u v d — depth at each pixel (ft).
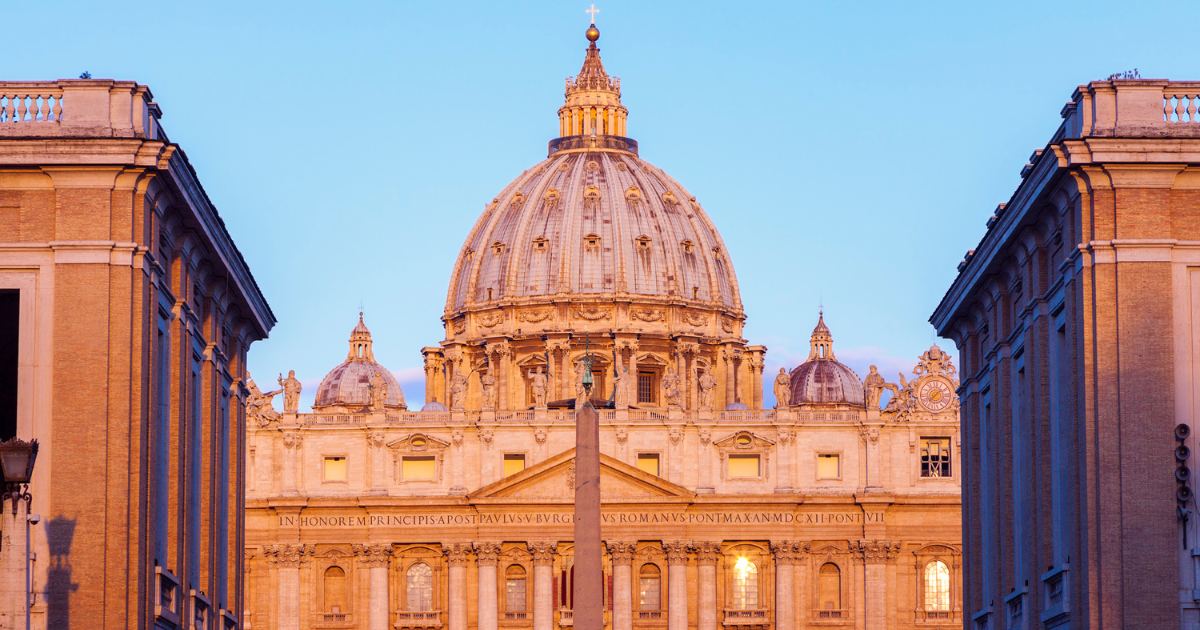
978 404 506.07
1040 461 418.92
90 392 367.45
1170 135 373.40
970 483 508.53
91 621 361.71
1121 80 379.96
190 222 405.59
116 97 376.27
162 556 396.37
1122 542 371.35
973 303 499.51
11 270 370.32
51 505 364.99
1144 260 375.04
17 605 310.86
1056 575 402.31
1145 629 369.71
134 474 370.53
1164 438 372.79
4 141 366.22
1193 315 375.86
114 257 370.73
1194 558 371.56
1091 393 375.86
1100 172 375.66
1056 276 407.03
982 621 495.41
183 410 412.16
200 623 432.66
